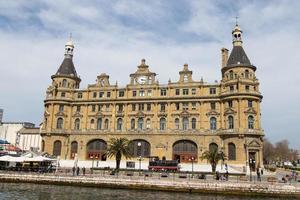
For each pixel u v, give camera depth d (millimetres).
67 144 115000
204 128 102625
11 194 53719
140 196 54156
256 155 94062
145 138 107250
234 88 99750
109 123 113188
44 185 65375
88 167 101875
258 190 56469
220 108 102562
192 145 103312
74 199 50656
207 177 72688
